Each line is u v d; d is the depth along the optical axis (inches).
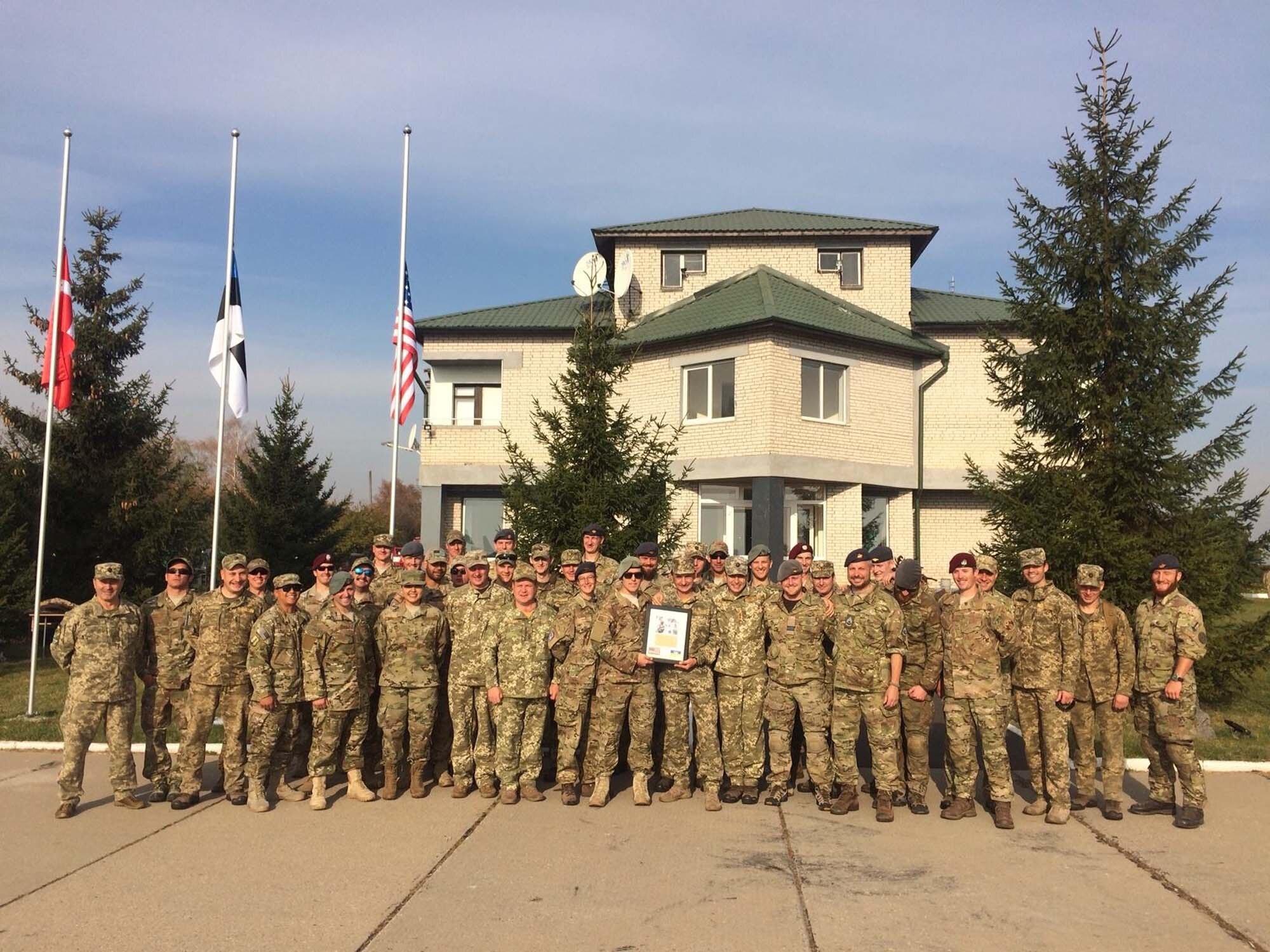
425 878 246.1
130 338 965.8
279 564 978.1
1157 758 311.3
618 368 523.2
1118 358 498.3
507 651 325.1
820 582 328.8
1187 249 491.8
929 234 973.8
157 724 329.4
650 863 258.7
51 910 223.9
